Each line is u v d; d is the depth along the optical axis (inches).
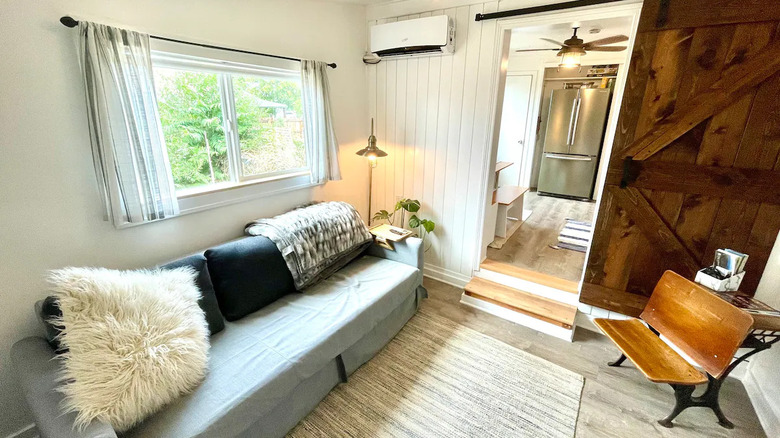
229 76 84.3
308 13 97.3
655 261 83.1
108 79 59.5
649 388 76.5
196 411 49.5
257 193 93.7
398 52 106.3
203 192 81.0
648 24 71.8
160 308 55.0
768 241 70.2
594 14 81.0
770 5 61.1
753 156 68.4
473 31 97.2
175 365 51.1
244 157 91.8
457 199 114.8
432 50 101.1
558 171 223.6
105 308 50.3
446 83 106.0
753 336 60.7
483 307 107.5
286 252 82.1
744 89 66.3
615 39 113.5
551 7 84.0
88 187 63.5
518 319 100.6
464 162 109.7
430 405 70.7
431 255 127.3
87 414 42.2
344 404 70.6
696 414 69.8
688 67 70.2
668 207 78.9
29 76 54.2
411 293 98.3
